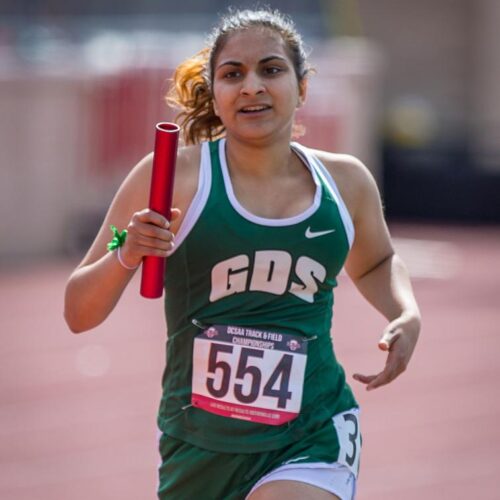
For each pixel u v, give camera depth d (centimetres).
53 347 2853
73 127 3822
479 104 5378
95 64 3931
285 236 1019
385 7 5378
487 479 2012
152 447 2128
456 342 3006
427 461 2102
